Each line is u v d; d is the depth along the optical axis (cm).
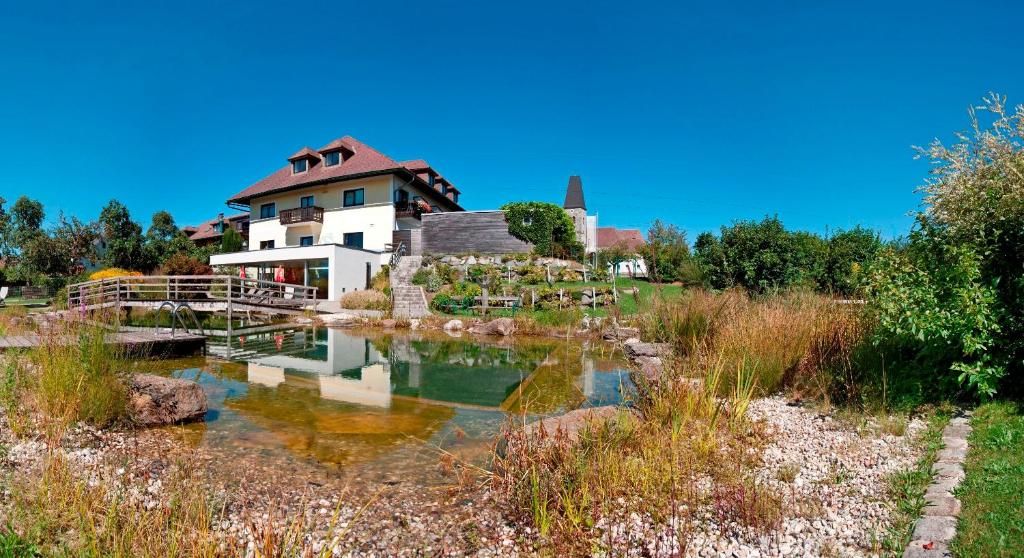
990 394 449
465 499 372
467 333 1645
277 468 441
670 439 426
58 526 295
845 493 330
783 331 632
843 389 552
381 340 1462
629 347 883
